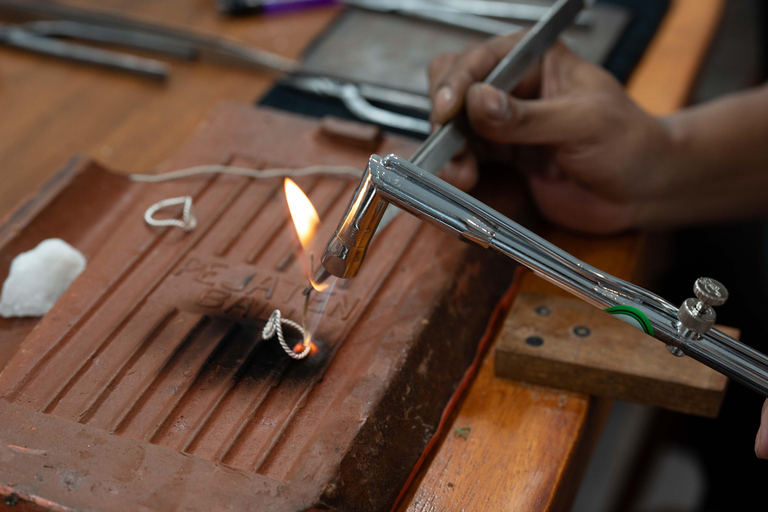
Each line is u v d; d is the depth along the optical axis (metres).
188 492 0.48
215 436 0.53
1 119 0.95
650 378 0.60
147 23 1.09
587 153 0.71
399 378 0.57
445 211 0.45
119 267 0.66
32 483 0.48
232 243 0.69
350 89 0.97
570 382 0.63
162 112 0.97
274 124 0.82
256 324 0.61
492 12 1.11
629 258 0.78
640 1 1.17
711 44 1.17
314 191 0.75
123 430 0.53
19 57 1.05
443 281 0.65
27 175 0.87
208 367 0.58
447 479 0.57
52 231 0.71
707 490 1.30
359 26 1.10
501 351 0.63
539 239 0.46
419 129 0.90
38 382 0.56
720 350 0.47
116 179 0.76
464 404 0.63
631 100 0.75
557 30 0.77
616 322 0.66
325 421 0.54
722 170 0.78
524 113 0.66
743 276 1.24
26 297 0.65
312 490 0.48
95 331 0.60
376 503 0.52
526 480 0.57
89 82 1.01
